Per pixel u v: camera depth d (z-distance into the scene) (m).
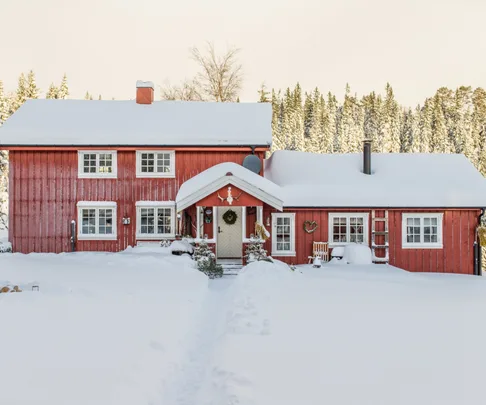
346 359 6.38
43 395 4.91
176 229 19.97
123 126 20.78
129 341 6.98
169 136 20.02
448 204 19.69
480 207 19.70
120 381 5.45
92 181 20.02
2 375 5.35
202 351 7.40
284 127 73.00
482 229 19.45
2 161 39.44
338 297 10.88
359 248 19.17
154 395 5.45
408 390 5.31
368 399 5.05
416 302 10.37
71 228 19.78
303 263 19.92
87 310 8.62
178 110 22.75
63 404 4.73
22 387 5.07
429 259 19.92
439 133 70.94
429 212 19.97
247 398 5.05
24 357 5.97
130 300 9.74
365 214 19.97
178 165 20.19
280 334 7.65
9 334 6.85
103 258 16.55
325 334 7.62
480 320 8.62
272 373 5.85
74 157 20.03
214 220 17.66
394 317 8.84
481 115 74.44
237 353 6.65
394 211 20.00
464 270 19.92
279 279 13.32
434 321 8.52
